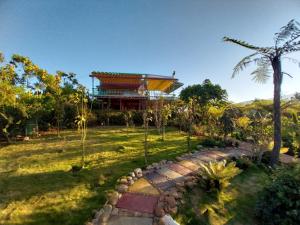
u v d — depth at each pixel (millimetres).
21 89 15289
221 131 15555
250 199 7672
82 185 7059
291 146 14430
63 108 18031
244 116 16891
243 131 16359
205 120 17766
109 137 15547
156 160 9852
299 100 16641
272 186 6770
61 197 6262
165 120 16828
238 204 7242
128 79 29969
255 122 16109
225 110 17297
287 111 20078
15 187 6848
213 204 6887
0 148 12109
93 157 10234
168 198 6379
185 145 13180
